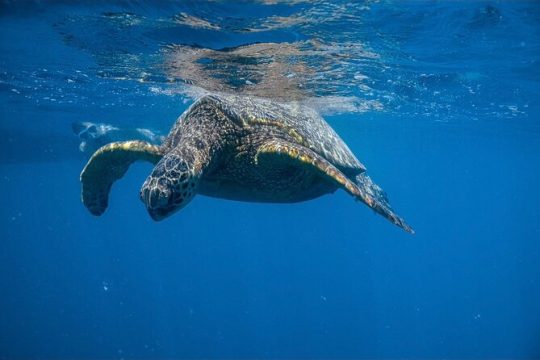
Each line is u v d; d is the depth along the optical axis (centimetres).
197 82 1599
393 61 1337
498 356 2970
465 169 7175
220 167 629
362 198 530
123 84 1734
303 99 1902
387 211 545
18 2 941
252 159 616
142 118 2633
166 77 1560
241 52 1220
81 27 1087
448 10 968
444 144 4344
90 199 714
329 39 1121
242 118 636
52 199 8700
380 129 3344
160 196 461
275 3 903
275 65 1356
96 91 1906
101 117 2608
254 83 1586
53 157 4009
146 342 3462
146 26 1057
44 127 2961
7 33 1144
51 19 1034
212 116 623
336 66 1379
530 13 987
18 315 4456
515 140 3647
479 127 3048
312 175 648
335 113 2436
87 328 3822
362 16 977
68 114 2517
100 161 636
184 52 1239
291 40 1123
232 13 954
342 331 3728
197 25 1032
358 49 1209
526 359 2909
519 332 3462
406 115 2597
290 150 544
